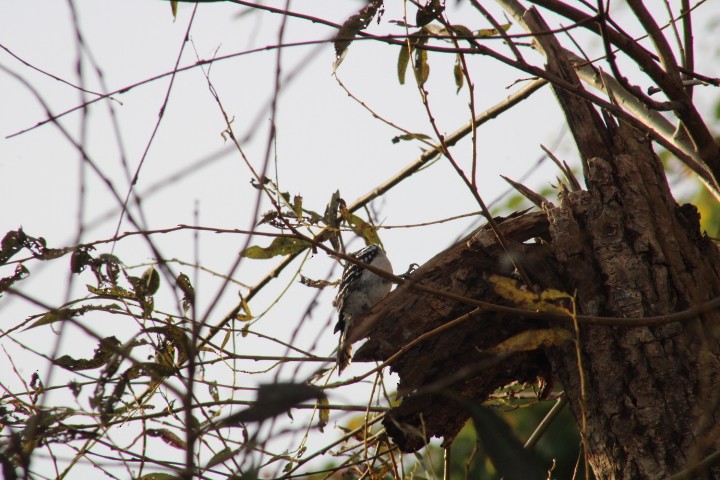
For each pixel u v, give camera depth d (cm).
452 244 668
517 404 1075
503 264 841
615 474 711
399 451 886
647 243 788
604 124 870
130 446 725
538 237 882
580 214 827
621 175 830
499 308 717
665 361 729
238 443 599
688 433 692
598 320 682
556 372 800
